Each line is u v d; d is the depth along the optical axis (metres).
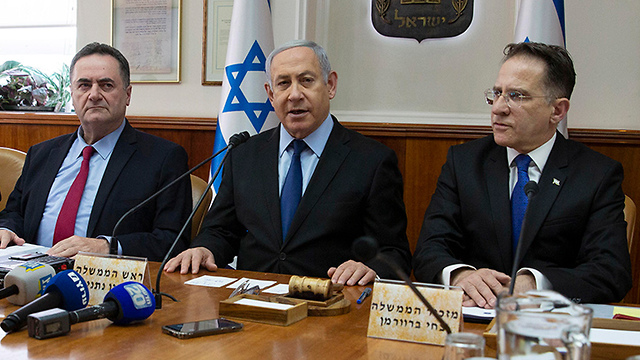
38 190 2.48
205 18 3.58
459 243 2.03
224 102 3.13
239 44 3.12
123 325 1.17
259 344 1.07
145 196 2.37
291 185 2.16
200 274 1.76
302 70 2.15
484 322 1.28
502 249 1.93
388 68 3.40
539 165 1.96
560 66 1.88
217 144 3.12
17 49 4.10
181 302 1.38
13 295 1.31
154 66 3.68
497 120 1.94
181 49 3.64
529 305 0.74
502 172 2.00
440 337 1.10
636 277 3.03
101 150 2.46
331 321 1.25
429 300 1.13
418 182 3.29
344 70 3.45
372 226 2.10
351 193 2.09
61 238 2.37
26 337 1.08
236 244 2.25
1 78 3.80
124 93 2.48
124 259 1.37
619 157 3.07
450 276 1.69
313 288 1.35
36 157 2.59
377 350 1.06
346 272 1.67
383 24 3.38
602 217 1.84
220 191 2.29
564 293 1.60
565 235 1.89
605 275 1.67
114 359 0.96
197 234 2.29
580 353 0.68
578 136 3.10
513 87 1.89
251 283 1.61
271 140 2.28
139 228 2.37
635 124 3.11
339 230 2.08
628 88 3.11
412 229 3.31
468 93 3.32
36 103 3.85
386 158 2.16
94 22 3.79
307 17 3.38
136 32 3.70
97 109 2.40
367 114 3.41
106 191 2.36
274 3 3.44
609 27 3.12
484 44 3.29
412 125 3.27
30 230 2.43
